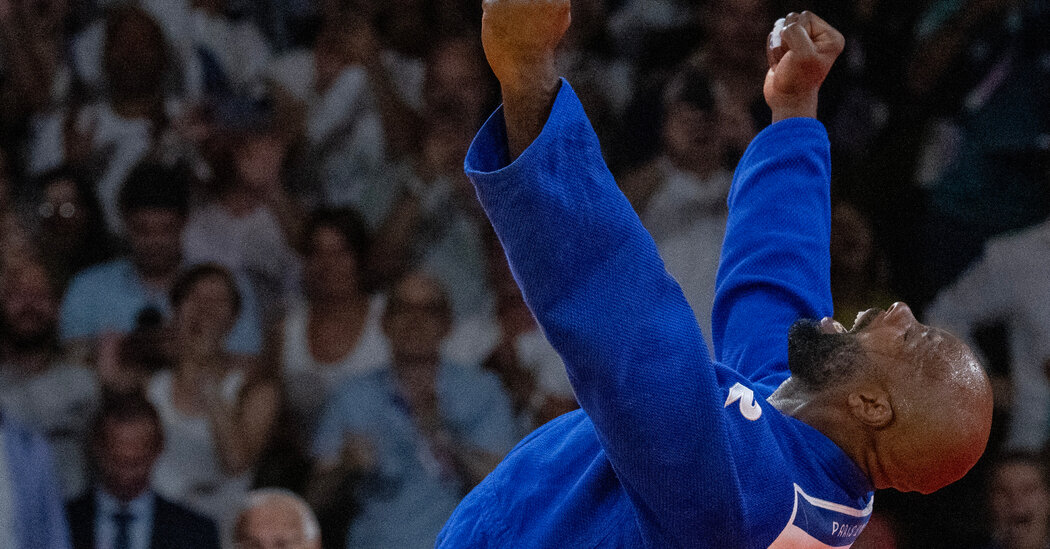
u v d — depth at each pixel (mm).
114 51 20500
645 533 4621
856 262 17969
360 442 16234
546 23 4172
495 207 4266
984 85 19359
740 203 6215
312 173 20359
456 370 16734
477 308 18984
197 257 19188
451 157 19812
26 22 21422
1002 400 17453
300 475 16703
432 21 21891
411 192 19344
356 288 17406
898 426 4844
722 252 6184
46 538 15594
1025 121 18812
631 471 4422
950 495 16469
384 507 16031
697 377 4352
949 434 4777
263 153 19797
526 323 17797
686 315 4430
